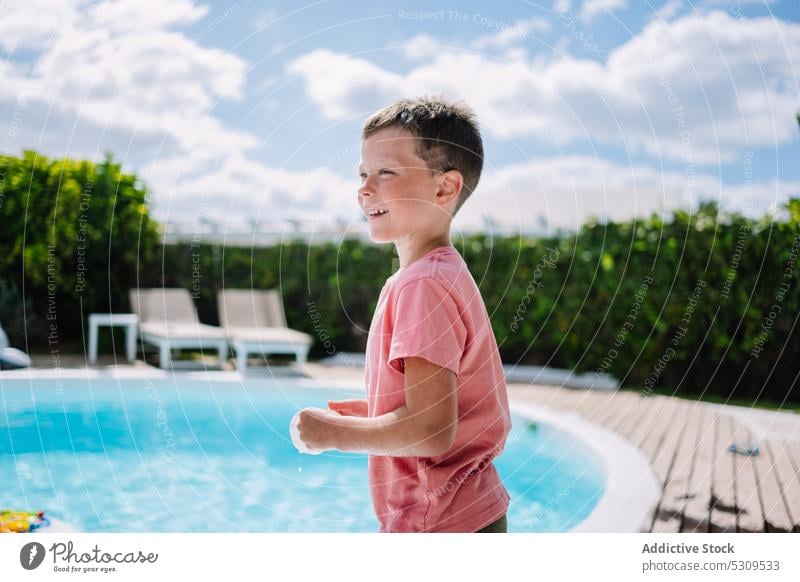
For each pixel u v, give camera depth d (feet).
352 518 10.25
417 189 3.55
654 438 13.12
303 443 3.20
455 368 3.19
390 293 3.45
